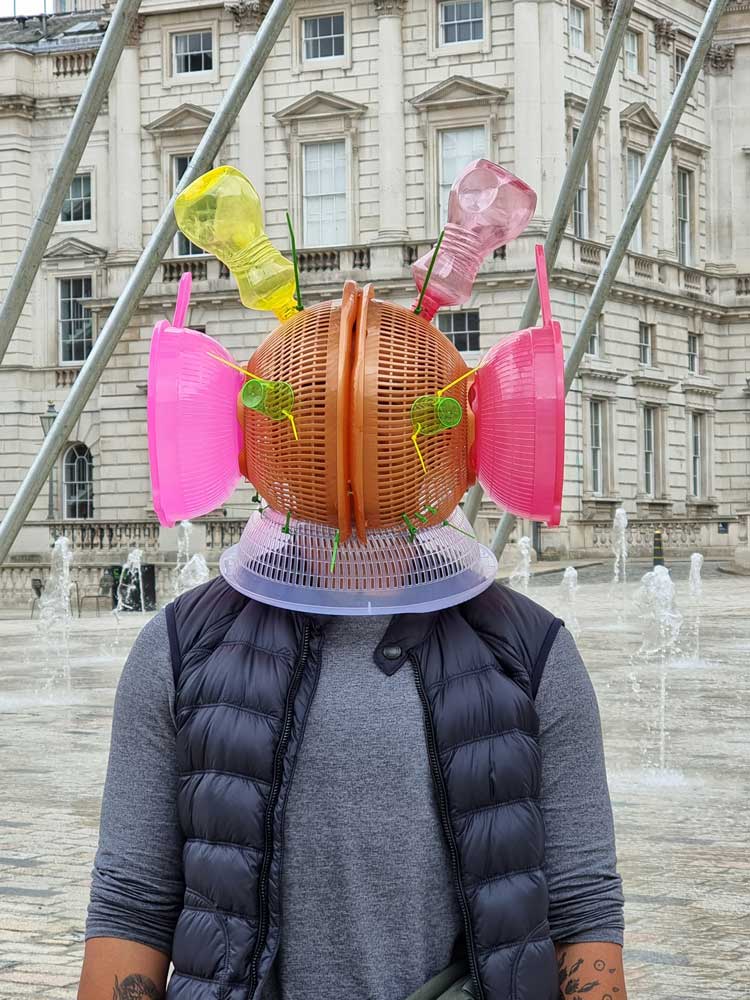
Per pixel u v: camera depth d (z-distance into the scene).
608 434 40.59
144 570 28.44
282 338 2.07
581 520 37.81
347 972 1.89
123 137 40.66
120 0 5.11
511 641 2.03
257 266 2.16
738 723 11.13
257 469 2.09
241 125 39.81
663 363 42.84
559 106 37.22
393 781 1.91
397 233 38.25
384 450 2.00
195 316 39.75
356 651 1.98
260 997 1.88
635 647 17.39
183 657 2.02
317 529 2.05
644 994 4.77
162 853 2.01
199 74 40.12
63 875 6.37
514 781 1.92
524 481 2.08
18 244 42.12
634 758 9.48
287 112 39.19
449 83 37.69
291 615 2.01
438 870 1.92
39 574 32.78
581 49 38.72
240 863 1.89
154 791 2.01
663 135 6.99
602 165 39.78
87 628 23.41
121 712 2.04
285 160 39.56
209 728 1.93
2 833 7.25
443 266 2.16
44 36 43.72
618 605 24.69
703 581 30.94
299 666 1.95
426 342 2.06
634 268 41.34
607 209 39.97
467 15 38.00
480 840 1.90
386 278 38.16
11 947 5.29
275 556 2.05
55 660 17.58
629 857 6.71
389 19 38.31
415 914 1.90
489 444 2.10
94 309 40.94
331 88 39.09
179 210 2.14
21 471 42.31
